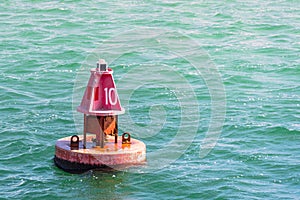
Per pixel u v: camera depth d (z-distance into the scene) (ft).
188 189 150.71
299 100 212.23
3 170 158.20
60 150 158.10
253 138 179.22
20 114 195.31
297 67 253.44
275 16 356.18
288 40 303.07
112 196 147.54
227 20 344.08
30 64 252.62
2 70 243.81
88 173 155.12
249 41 299.17
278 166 161.79
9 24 325.83
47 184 151.74
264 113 198.49
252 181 154.71
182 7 375.86
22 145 171.63
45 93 217.36
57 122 188.96
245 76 240.32
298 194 148.56
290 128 184.85
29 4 375.86
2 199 144.77
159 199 146.61
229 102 208.85
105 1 387.14
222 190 150.41
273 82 234.58
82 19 339.16
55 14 351.46
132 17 346.13
